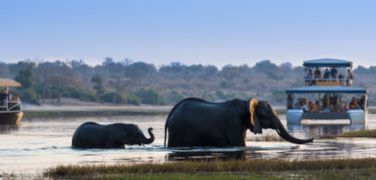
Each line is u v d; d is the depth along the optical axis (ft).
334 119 491.31
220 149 235.20
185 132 242.99
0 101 492.95
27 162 201.36
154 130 389.80
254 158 207.31
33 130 392.06
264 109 245.04
